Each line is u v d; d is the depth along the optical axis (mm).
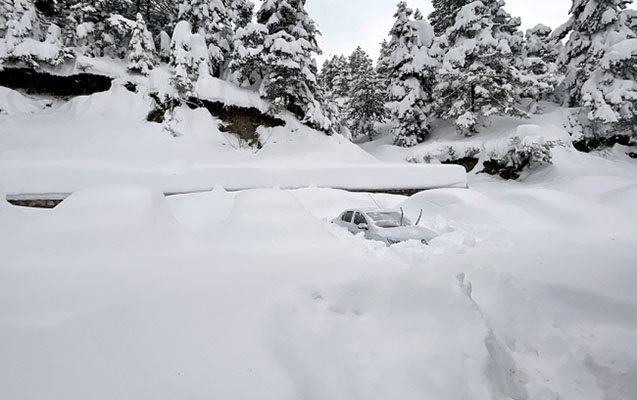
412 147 27484
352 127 37312
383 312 3430
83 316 2998
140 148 17484
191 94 20547
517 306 4219
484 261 6258
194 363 2582
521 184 20547
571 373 3199
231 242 5477
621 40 24625
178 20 24625
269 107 22672
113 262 4168
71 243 4320
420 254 6473
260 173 16375
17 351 2531
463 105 25797
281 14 23594
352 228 9062
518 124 24578
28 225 4555
